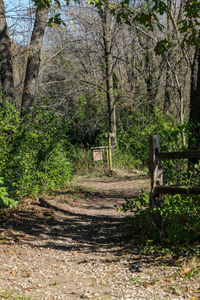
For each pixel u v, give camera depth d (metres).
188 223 5.26
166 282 3.97
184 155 5.56
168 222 5.68
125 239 6.21
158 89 21.72
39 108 11.98
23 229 7.06
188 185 5.67
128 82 23.38
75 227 7.60
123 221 7.82
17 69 17.95
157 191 5.81
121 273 4.47
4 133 9.20
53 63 22.70
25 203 9.12
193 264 4.31
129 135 21.59
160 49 6.68
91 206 10.38
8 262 4.94
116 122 23.14
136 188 13.30
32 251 5.67
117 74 24.92
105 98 22.86
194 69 7.10
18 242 6.14
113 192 12.88
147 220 6.08
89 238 6.62
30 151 10.02
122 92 22.19
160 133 6.68
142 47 21.36
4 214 7.88
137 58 23.41
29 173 9.67
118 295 3.73
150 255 5.06
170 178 6.40
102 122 23.22
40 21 12.07
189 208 5.58
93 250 5.75
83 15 19.92
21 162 9.27
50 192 11.00
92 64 23.38
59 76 22.20
